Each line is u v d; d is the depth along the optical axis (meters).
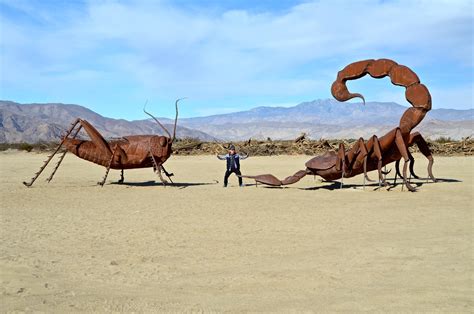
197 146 49.25
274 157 43.84
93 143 19.09
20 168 31.58
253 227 10.59
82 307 5.48
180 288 6.25
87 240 9.32
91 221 11.48
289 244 8.83
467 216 11.65
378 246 8.50
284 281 6.48
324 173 17.94
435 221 11.02
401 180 20.69
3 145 58.00
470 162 33.94
